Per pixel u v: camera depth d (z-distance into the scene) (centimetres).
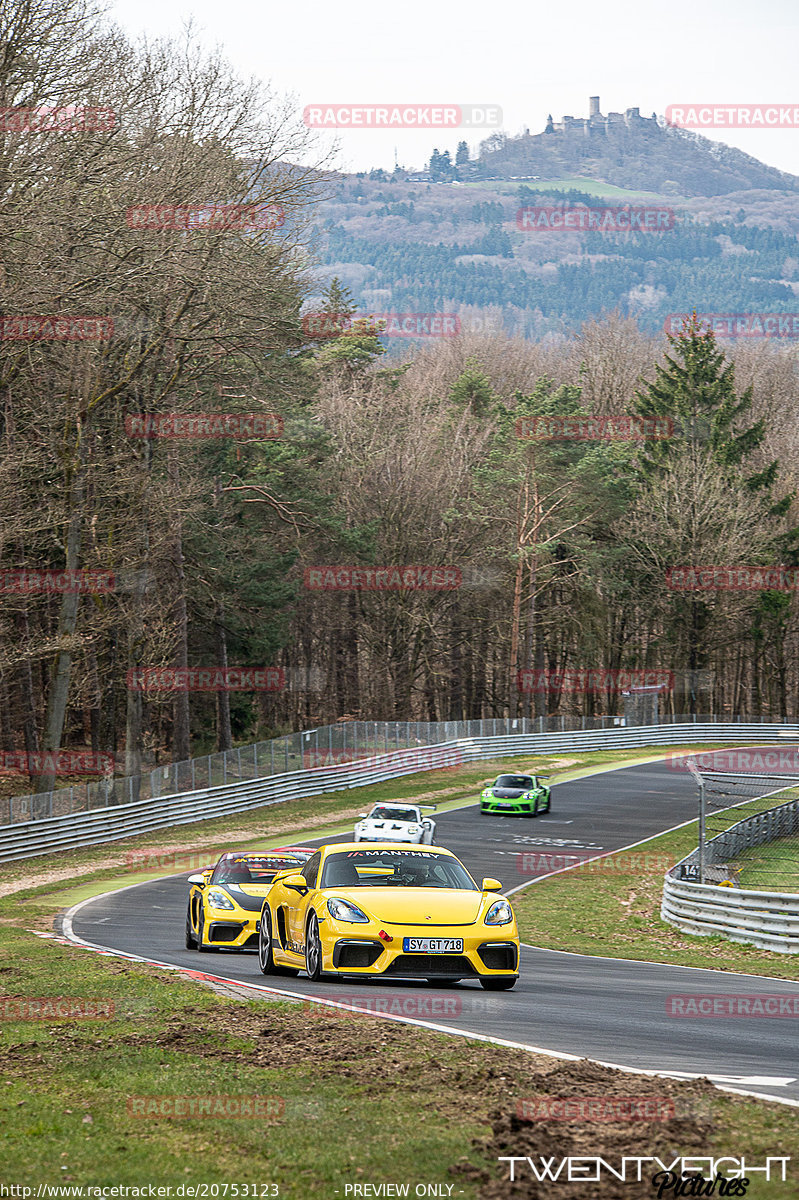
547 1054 1998
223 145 9319
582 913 6397
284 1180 1360
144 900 6406
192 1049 2039
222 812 10969
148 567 10900
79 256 8194
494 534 18150
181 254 8819
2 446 8912
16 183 7569
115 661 12588
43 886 7319
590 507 18325
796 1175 1344
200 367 10738
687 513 19412
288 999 2594
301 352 15150
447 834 9800
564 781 13300
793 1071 1970
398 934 2867
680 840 9438
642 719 18125
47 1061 1973
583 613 18925
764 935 5181
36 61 7606
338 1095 1708
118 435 10412
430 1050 1991
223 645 14638
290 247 10075
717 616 19925
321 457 15088
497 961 2939
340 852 3228
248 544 13425
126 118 8738
